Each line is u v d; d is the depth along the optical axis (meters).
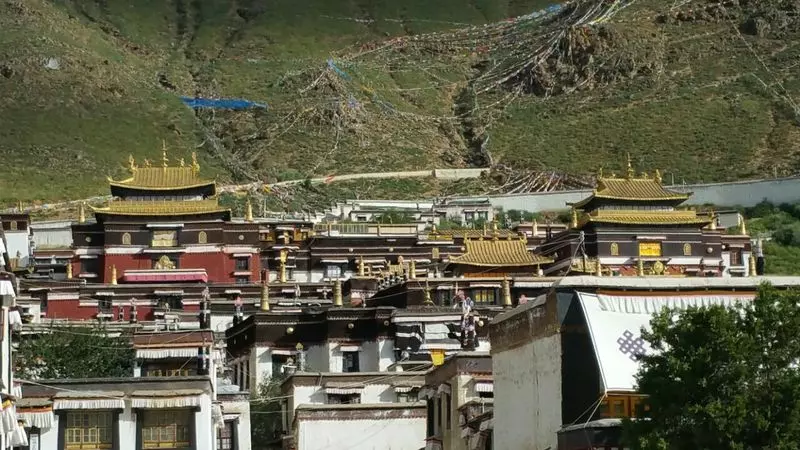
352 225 192.88
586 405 66.19
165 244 178.25
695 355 57.31
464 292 140.50
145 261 177.25
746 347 56.69
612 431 63.16
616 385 65.19
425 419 103.00
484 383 91.19
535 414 69.88
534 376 70.19
